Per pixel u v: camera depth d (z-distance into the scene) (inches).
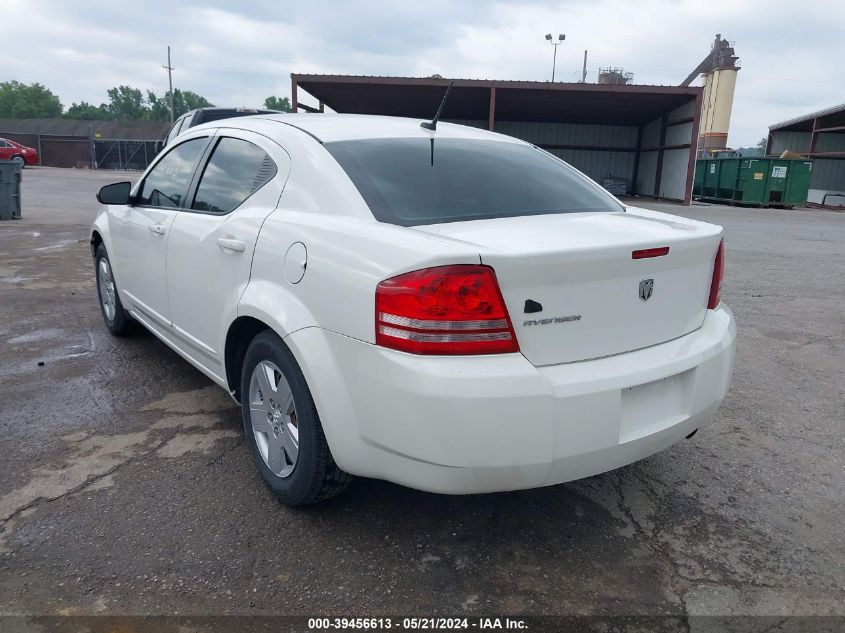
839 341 220.8
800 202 1030.4
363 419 89.7
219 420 142.6
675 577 96.2
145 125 2390.5
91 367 172.4
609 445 90.7
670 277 100.1
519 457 84.6
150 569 93.8
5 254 338.3
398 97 1066.1
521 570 96.7
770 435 145.0
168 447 129.9
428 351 83.3
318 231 99.6
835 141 1328.7
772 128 1391.5
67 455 125.5
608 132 1263.5
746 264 390.3
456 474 84.4
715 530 108.1
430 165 115.4
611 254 89.7
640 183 1253.7
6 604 86.4
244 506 110.2
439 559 98.4
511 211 109.3
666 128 1128.2
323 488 102.7
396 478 90.0
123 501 110.4
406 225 97.7
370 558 98.1
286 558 97.3
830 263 403.2
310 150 113.2
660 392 99.0
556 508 113.3
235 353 122.3
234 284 116.0
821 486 123.0
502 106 1109.7
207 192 135.1
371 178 106.9
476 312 82.6
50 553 96.4
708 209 945.5
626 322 94.8
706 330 109.3
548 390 84.7
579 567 97.8
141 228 156.9
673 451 136.3
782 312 262.7
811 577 96.9
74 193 771.4
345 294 90.9
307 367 95.3
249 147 128.1
